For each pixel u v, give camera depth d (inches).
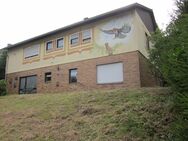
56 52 828.0
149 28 846.5
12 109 540.1
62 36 819.4
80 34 766.5
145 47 716.7
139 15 716.7
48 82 831.7
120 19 684.7
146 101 384.5
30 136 365.1
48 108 483.5
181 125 201.0
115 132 312.0
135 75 627.2
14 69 986.1
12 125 430.3
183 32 231.9
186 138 196.2
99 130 329.4
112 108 398.3
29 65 919.7
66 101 505.7
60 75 798.5
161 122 301.0
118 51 671.8
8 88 989.2
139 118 326.0
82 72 738.2
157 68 490.3
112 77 669.3
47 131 370.3
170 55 233.9
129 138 287.9
